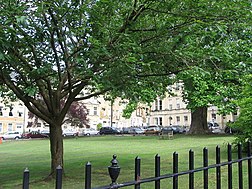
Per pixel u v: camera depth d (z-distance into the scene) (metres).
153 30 6.69
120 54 5.86
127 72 6.34
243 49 8.21
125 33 6.01
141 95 9.25
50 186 7.38
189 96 24.44
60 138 8.54
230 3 5.55
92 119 61.97
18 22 4.28
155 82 8.86
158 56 6.70
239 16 5.82
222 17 5.78
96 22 6.02
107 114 66.44
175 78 9.39
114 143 22.05
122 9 6.65
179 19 6.02
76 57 5.76
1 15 4.88
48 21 6.68
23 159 14.02
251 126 11.03
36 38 6.58
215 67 7.41
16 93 7.61
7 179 8.77
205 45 6.98
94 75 5.63
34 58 7.38
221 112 23.44
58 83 8.91
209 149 14.35
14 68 6.74
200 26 5.98
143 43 6.89
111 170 2.15
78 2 5.94
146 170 9.05
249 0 5.67
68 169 9.88
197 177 7.80
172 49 6.61
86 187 1.99
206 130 29.23
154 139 25.11
